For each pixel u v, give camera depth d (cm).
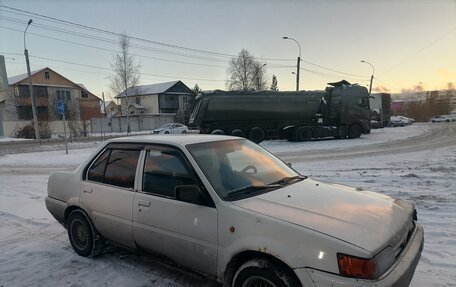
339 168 1087
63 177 468
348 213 284
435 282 341
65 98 5966
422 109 7756
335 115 2442
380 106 4144
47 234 534
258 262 270
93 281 370
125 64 4716
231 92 2230
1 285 370
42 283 371
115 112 7981
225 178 331
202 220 307
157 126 5925
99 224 408
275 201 304
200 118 2188
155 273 383
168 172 349
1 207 717
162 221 337
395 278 240
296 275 248
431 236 465
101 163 425
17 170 1358
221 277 299
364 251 235
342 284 232
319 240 247
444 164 1072
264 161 395
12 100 5378
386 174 922
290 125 2380
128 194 374
